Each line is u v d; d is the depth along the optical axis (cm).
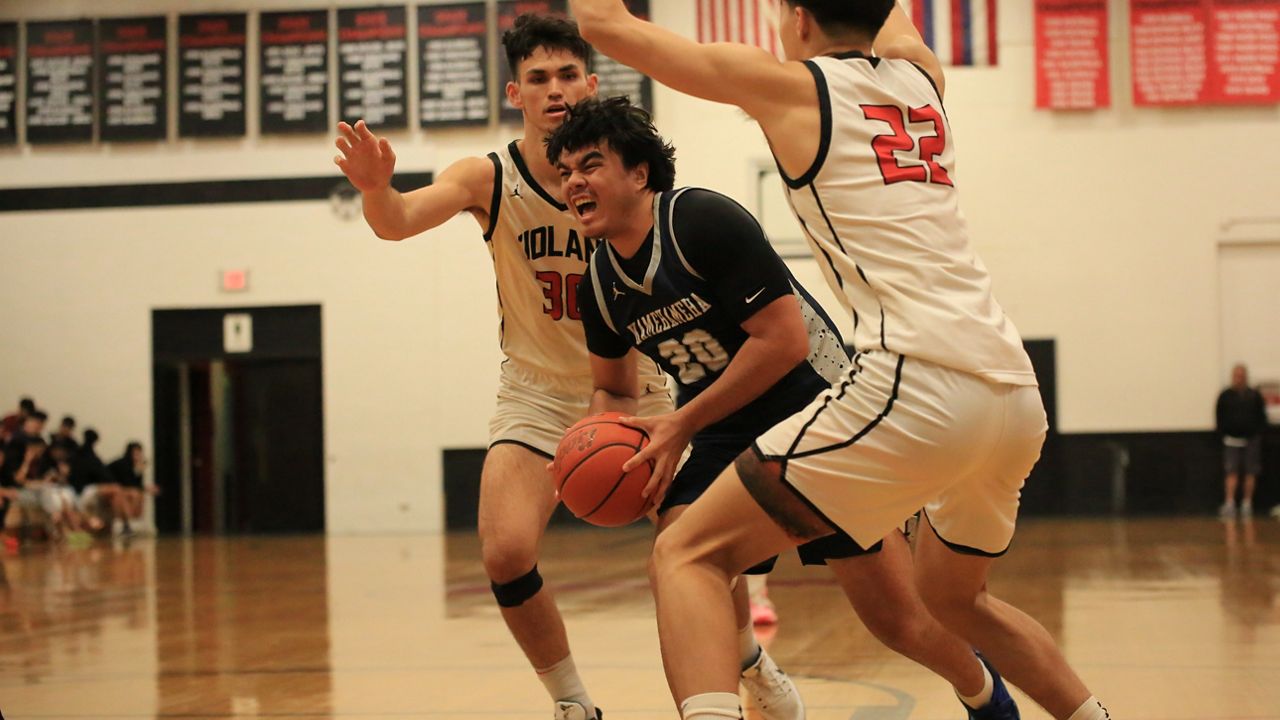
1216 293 1725
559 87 407
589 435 329
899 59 317
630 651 623
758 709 432
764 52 296
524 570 391
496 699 505
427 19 1833
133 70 1886
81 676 589
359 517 1858
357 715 476
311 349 1873
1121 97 1736
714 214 321
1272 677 507
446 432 1847
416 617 808
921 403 278
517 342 427
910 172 293
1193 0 1716
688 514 299
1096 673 525
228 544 1661
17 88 1908
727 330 333
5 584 1105
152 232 1894
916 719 434
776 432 293
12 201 1914
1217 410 1689
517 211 416
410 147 1838
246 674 586
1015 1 1738
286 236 1873
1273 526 1470
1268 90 1712
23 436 1725
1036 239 1742
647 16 1706
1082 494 1736
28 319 1911
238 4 1867
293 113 1861
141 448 1838
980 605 330
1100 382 1738
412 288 1858
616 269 337
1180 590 832
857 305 291
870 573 343
